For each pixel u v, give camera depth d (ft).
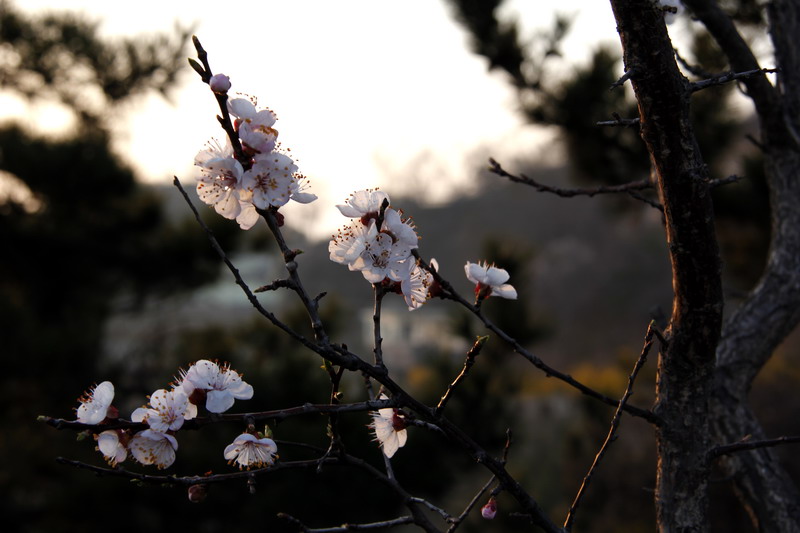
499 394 19.75
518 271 19.25
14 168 26.37
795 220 8.48
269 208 4.91
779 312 8.11
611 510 32.19
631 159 18.16
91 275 28.96
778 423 31.53
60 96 30.12
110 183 27.68
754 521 7.48
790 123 8.68
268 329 25.50
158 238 29.73
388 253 5.09
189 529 22.43
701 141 17.67
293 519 5.44
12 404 25.29
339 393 4.99
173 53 29.81
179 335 29.17
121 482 22.27
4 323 23.90
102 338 28.60
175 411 4.68
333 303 25.84
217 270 30.76
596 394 5.84
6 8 28.45
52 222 27.84
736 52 8.35
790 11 8.98
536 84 18.80
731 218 19.79
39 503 24.66
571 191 8.08
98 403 4.75
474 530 20.06
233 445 4.83
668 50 4.96
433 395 19.62
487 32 18.69
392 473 5.67
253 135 4.79
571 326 93.56
